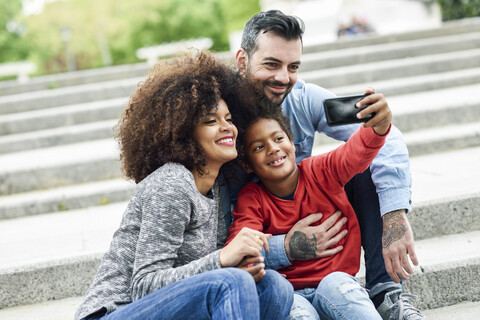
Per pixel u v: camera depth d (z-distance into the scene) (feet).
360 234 6.84
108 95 20.29
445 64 20.15
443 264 7.55
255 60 7.13
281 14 7.02
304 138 7.58
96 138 16.48
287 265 6.48
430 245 8.40
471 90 17.22
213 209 5.99
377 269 6.88
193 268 5.24
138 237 5.53
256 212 6.60
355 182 7.06
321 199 6.60
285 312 5.57
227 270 5.04
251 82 6.65
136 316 5.06
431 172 11.00
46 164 13.43
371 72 19.65
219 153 5.97
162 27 88.79
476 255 7.67
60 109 18.99
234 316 4.84
